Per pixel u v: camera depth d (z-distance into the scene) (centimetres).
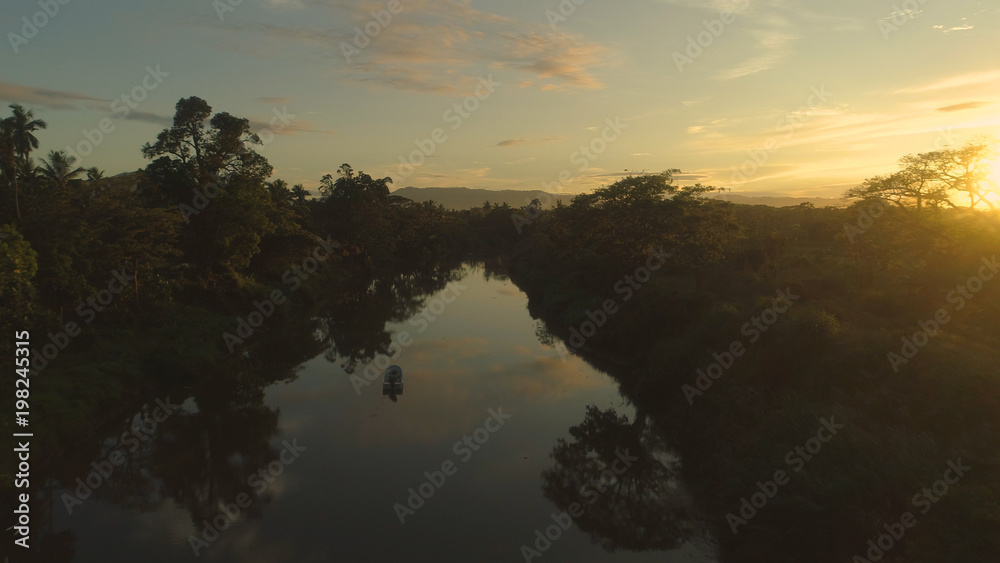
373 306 5112
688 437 1814
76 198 3027
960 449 1068
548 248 5484
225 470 1753
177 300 3444
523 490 1614
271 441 1973
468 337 3647
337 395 2477
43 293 2378
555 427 2073
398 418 2178
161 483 1669
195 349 2805
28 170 3362
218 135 3909
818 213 6003
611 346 3014
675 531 1390
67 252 2470
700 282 3094
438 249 10819
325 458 1828
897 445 1155
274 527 1420
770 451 1340
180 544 1345
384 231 7925
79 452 1841
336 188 7588
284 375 2827
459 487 1628
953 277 2177
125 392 2242
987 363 1338
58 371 2144
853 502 1070
